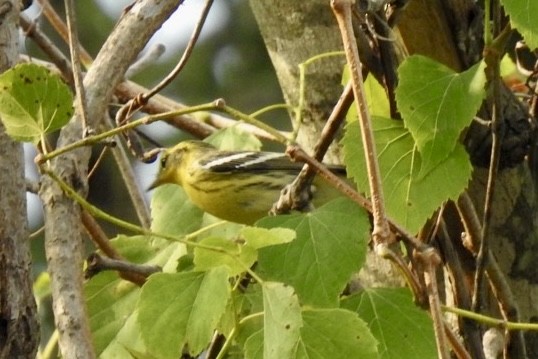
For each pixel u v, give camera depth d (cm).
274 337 504
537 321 744
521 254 738
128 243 776
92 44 1820
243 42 1869
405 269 485
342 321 524
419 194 599
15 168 525
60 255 521
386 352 571
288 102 841
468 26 668
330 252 557
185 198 861
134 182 869
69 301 507
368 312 579
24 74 522
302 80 702
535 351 752
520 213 732
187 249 766
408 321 575
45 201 539
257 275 558
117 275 736
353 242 557
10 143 527
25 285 513
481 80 580
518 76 880
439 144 583
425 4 657
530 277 743
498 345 706
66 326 501
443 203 636
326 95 817
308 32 820
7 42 548
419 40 670
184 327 537
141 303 539
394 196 601
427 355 568
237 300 590
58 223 530
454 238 727
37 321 516
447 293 704
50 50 881
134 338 720
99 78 584
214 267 537
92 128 560
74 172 554
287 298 507
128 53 592
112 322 728
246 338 575
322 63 818
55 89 525
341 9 502
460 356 572
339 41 816
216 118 1019
